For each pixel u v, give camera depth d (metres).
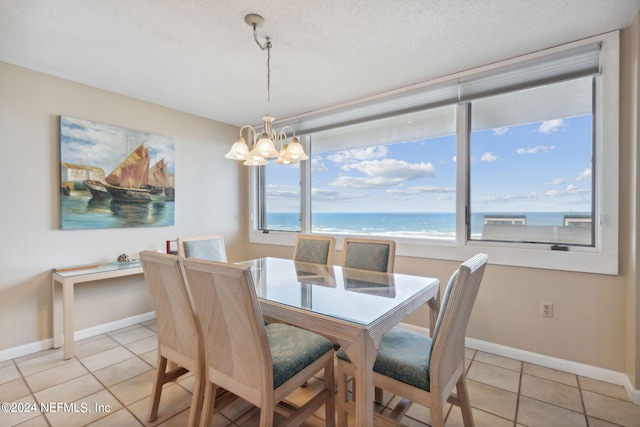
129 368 2.21
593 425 1.61
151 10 1.73
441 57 2.29
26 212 2.43
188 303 1.45
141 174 3.10
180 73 2.53
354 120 3.20
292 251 3.73
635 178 1.82
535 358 2.26
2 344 2.32
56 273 2.48
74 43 2.07
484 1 1.68
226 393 1.67
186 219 3.52
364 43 2.10
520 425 1.61
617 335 1.99
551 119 2.25
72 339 2.36
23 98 2.41
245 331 1.23
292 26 1.90
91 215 2.76
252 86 2.80
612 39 1.96
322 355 1.52
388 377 1.36
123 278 3.03
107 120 2.88
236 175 4.09
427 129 2.82
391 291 1.77
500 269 2.40
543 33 1.99
